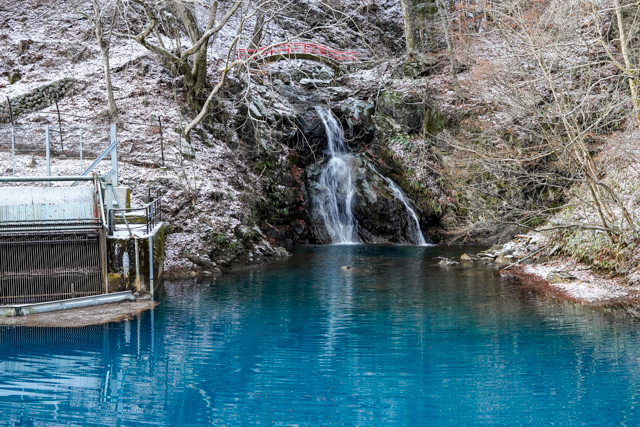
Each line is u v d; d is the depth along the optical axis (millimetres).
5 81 26203
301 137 29516
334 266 20266
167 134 22922
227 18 22750
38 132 22828
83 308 13273
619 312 12859
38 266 13562
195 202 20125
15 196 13477
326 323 12094
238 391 8273
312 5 43625
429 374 8938
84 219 13789
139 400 7934
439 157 30000
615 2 14883
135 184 19594
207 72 28000
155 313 12891
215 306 13680
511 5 17312
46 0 31625
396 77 35188
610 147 17609
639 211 17062
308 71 36188
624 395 8000
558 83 18406
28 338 10812
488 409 7578
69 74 26406
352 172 29297
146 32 22969
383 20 46281
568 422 7188
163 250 17359
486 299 14516
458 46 29703
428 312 13109
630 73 14477
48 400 7898
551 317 12516
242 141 26281
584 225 16844
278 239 25453
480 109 28875
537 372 8953
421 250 25109
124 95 25016
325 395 8125
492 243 27250
